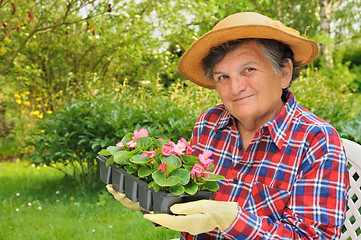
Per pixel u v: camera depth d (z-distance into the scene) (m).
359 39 12.77
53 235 3.36
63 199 4.46
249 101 1.19
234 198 1.21
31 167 6.39
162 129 3.96
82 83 6.64
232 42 1.18
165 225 0.93
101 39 6.43
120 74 7.14
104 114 4.16
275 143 1.16
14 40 6.22
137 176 1.14
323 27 11.59
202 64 1.37
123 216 3.91
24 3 5.61
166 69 7.11
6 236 3.33
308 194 1.04
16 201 4.43
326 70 10.15
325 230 1.00
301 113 1.22
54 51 6.78
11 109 7.38
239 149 1.30
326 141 1.09
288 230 1.00
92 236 3.37
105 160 1.36
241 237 0.96
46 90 6.93
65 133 4.39
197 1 6.93
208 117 1.46
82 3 4.40
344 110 4.23
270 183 1.15
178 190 0.98
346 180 1.07
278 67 1.20
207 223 0.93
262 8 11.16
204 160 1.04
